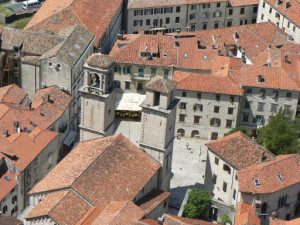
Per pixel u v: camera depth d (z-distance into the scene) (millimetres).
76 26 164750
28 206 128375
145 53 168750
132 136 152125
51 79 152375
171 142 122062
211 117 156750
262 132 143375
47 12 179625
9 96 146625
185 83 154125
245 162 123062
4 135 130625
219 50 174125
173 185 137625
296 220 111625
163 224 103562
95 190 106500
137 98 167000
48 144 134000
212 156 127938
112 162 111812
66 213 102000
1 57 157750
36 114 140625
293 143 140125
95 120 121500
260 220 116500
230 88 153250
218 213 123188
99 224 99125
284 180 119125
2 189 120188
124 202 104250
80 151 116875
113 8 188500
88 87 119312
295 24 189250
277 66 159750
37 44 158375
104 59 117812
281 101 155500
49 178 112000
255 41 181250
